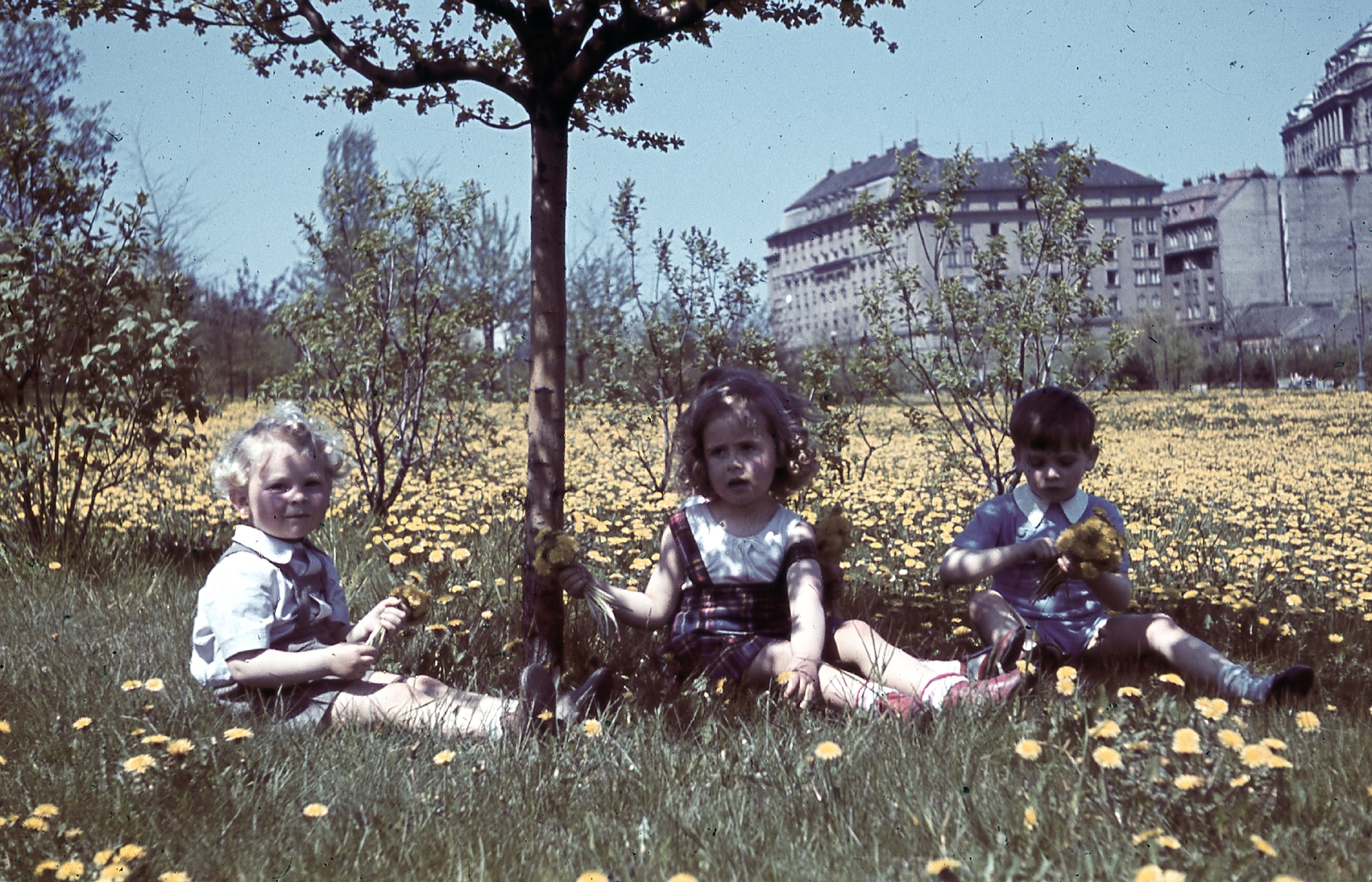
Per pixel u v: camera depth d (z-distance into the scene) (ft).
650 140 13.03
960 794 6.59
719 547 10.28
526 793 7.11
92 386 17.87
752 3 11.39
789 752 7.61
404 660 10.67
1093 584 10.61
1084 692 9.02
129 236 18.34
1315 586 15.87
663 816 6.66
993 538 11.54
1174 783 6.30
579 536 16.37
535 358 9.91
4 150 17.78
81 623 13.11
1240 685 9.57
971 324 22.48
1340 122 374.02
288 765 7.70
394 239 23.44
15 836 6.54
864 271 349.61
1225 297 323.78
